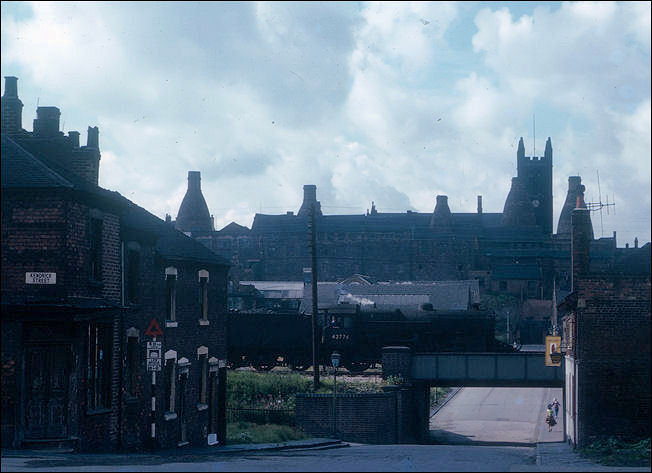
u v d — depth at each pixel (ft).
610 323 92.84
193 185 536.42
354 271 482.69
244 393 161.79
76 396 68.80
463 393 253.65
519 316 416.87
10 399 65.57
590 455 77.30
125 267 82.17
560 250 490.49
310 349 212.23
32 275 68.33
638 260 95.66
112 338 78.23
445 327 212.64
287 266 483.92
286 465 56.24
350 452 87.66
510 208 537.24
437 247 479.82
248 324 215.72
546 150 566.77
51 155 85.40
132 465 55.72
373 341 211.61
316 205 510.99
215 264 105.40
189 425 97.91
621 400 92.22
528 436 170.30
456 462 61.46
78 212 71.20
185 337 97.50
